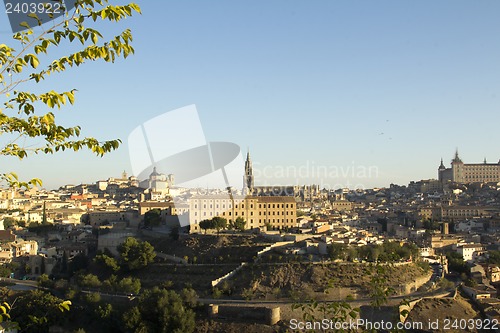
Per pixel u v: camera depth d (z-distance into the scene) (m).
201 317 174.38
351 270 199.38
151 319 170.12
